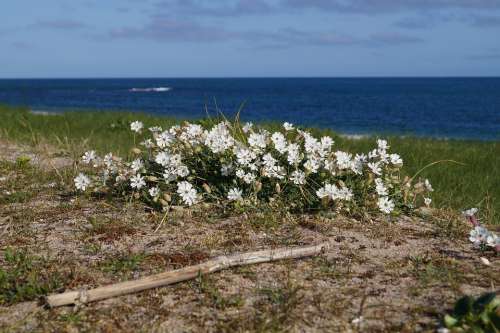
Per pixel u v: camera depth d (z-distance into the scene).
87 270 3.51
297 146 4.95
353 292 3.22
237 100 63.75
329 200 4.68
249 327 2.81
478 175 7.66
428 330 2.79
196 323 2.87
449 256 3.87
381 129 25.05
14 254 3.69
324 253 3.84
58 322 2.89
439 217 4.93
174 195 4.84
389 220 4.67
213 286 3.27
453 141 13.33
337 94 86.50
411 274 3.50
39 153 7.86
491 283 3.35
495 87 131.62
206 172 5.08
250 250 3.87
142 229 4.31
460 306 2.89
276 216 4.57
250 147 5.05
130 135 11.47
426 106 50.59
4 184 5.82
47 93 87.38
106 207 4.91
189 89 121.81
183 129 5.44
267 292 3.19
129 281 3.21
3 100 57.50
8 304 3.10
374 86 150.12
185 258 3.67
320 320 2.89
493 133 24.75
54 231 4.27
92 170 6.52
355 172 4.84
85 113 17.48
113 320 2.91
